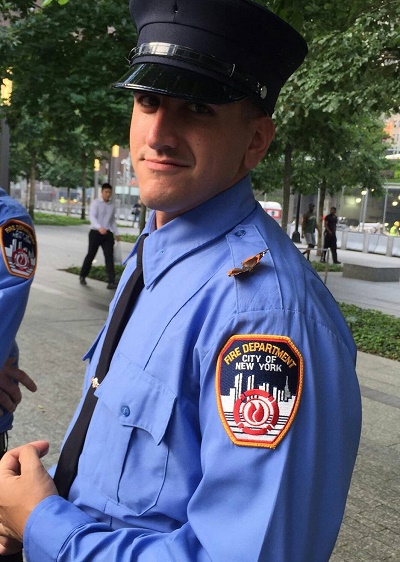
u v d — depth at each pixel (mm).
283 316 938
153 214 1278
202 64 1022
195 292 1025
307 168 17812
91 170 36094
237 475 875
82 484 1097
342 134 12156
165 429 977
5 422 1839
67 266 12938
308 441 887
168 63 1029
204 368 955
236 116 1070
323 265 16047
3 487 1096
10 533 1113
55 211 47812
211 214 1104
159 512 981
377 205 33281
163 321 1038
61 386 4961
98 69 8234
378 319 8297
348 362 995
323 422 911
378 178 19844
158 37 1057
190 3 1028
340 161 15523
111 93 8172
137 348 1058
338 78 6012
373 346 6879
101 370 1162
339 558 2758
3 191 1650
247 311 943
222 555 850
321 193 19594
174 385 984
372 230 29578
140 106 1108
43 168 36625
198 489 910
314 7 5602
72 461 1159
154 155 1074
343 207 33719
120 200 42500
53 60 8180
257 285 973
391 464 3773
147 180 1093
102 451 1066
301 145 12039
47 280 10820
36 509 1033
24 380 1841
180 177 1063
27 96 8398
